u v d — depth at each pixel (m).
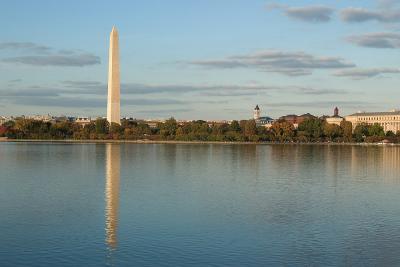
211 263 51.66
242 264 51.53
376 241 59.94
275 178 122.44
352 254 54.94
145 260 52.44
